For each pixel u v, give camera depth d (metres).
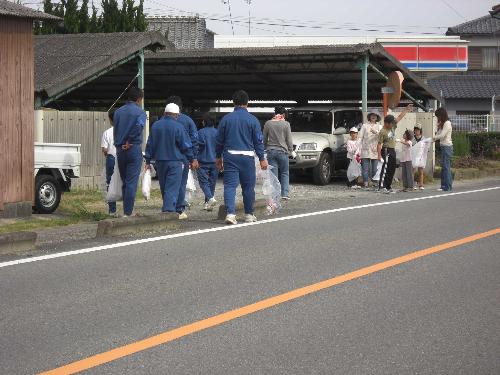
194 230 11.61
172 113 12.38
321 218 13.05
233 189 12.34
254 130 12.30
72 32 27.91
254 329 6.31
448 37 38.94
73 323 6.48
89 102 32.12
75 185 19.16
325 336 6.12
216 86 28.11
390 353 5.72
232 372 5.29
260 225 12.16
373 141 19.70
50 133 18.97
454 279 8.19
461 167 26.00
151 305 7.07
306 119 23.16
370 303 7.16
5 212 12.91
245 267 8.76
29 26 13.16
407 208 14.66
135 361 5.52
